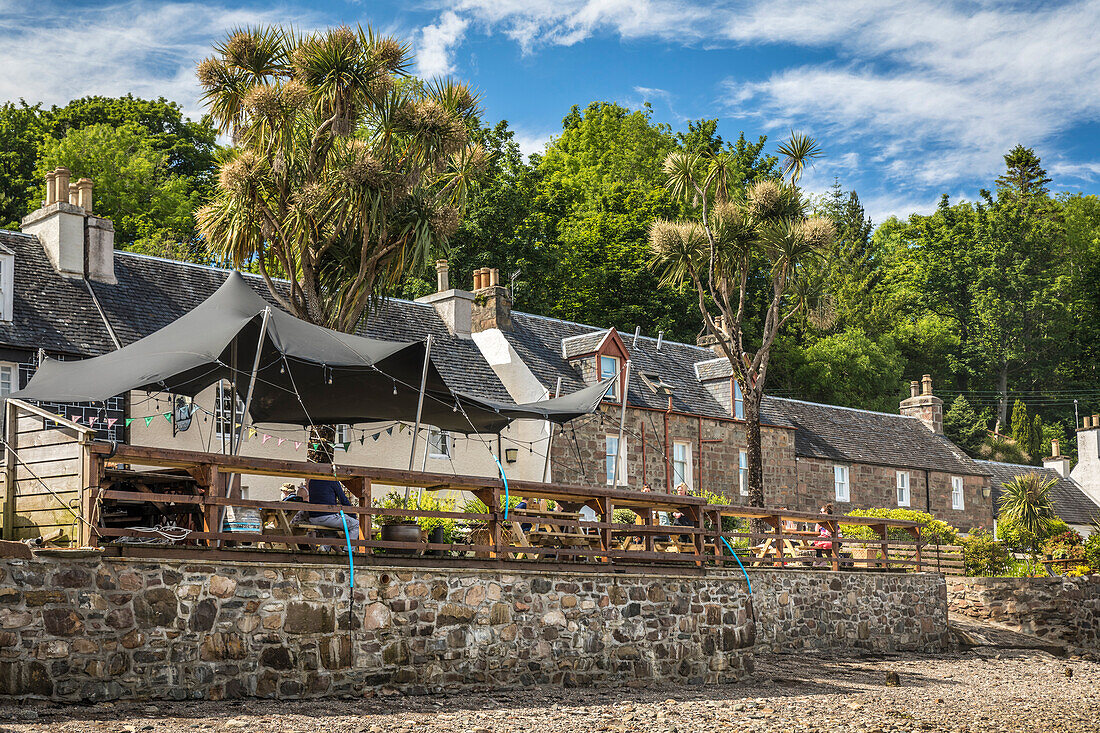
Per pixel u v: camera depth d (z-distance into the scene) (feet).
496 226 148.05
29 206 146.92
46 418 38.24
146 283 82.58
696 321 168.55
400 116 62.90
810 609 68.39
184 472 42.24
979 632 85.05
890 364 196.13
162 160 162.71
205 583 37.42
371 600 41.47
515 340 105.91
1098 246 240.73
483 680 44.39
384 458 87.81
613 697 45.60
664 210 170.60
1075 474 184.65
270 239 64.39
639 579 51.03
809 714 44.91
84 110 170.50
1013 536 129.08
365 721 36.11
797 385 188.14
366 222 61.00
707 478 114.01
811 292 85.20
